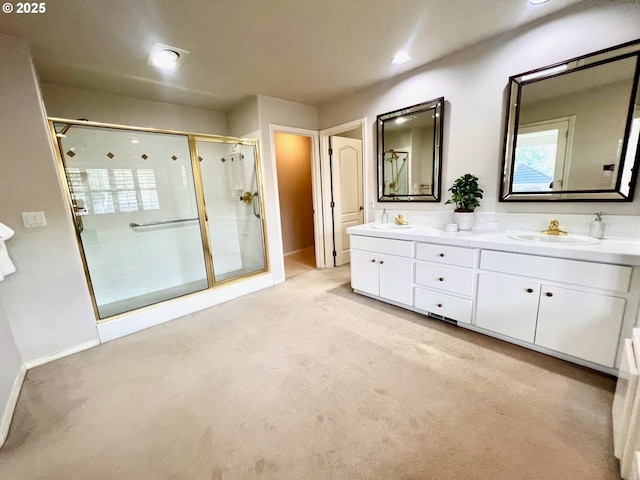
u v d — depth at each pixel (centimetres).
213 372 188
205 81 278
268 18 183
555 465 116
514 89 212
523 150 215
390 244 262
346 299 300
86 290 224
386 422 141
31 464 128
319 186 401
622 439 111
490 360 185
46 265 204
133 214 317
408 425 139
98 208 294
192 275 366
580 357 171
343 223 429
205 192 354
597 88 181
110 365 201
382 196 318
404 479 113
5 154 184
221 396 165
